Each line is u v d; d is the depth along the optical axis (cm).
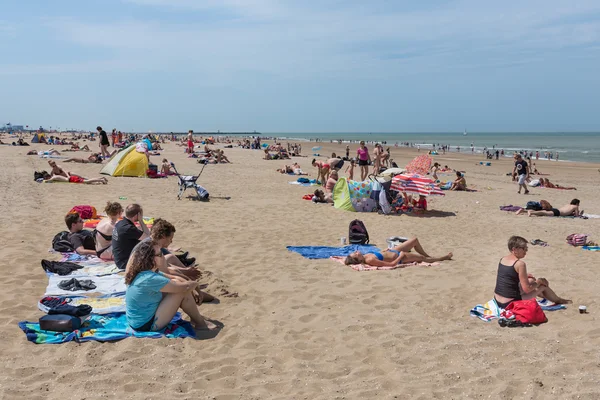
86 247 793
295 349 491
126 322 526
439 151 6850
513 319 560
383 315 588
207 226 1062
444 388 419
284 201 1488
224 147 5197
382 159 2656
